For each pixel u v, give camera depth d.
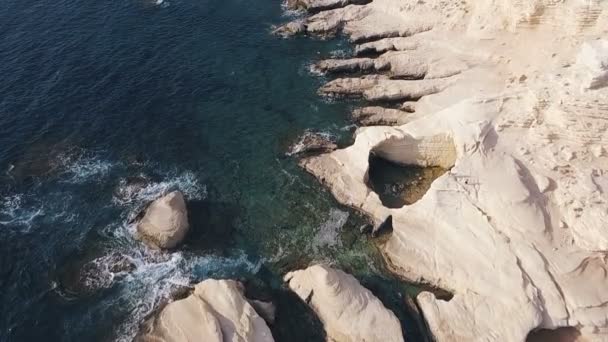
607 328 27.92
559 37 41.00
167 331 27.78
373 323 28.19
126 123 43.03
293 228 35.22
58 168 39.03
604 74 32.97
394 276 32.09
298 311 29.89
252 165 39.94
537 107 35.72
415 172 38.69
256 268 32.62
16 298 30.66
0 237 34.09
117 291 31.06
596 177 31.92
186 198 37.25
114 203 36.59
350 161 38.16
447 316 28.77
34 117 42.91
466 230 32.03
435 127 37.91
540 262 29.77
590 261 29.78
